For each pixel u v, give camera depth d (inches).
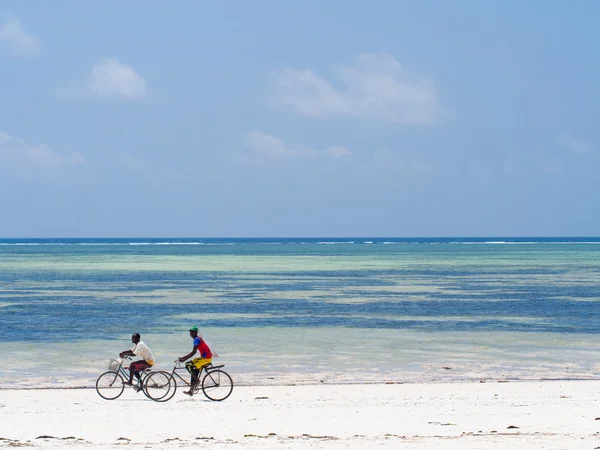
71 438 628.1
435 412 754.8
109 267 4630.9
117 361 860.0
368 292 2657.5
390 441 602.5
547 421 706.8
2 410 773.3
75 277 3555.6
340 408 778.2
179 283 3137.3
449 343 1386.6
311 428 675.4
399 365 1133.7
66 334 1512.1
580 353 1264.8
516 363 1156.5
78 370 1082.7
